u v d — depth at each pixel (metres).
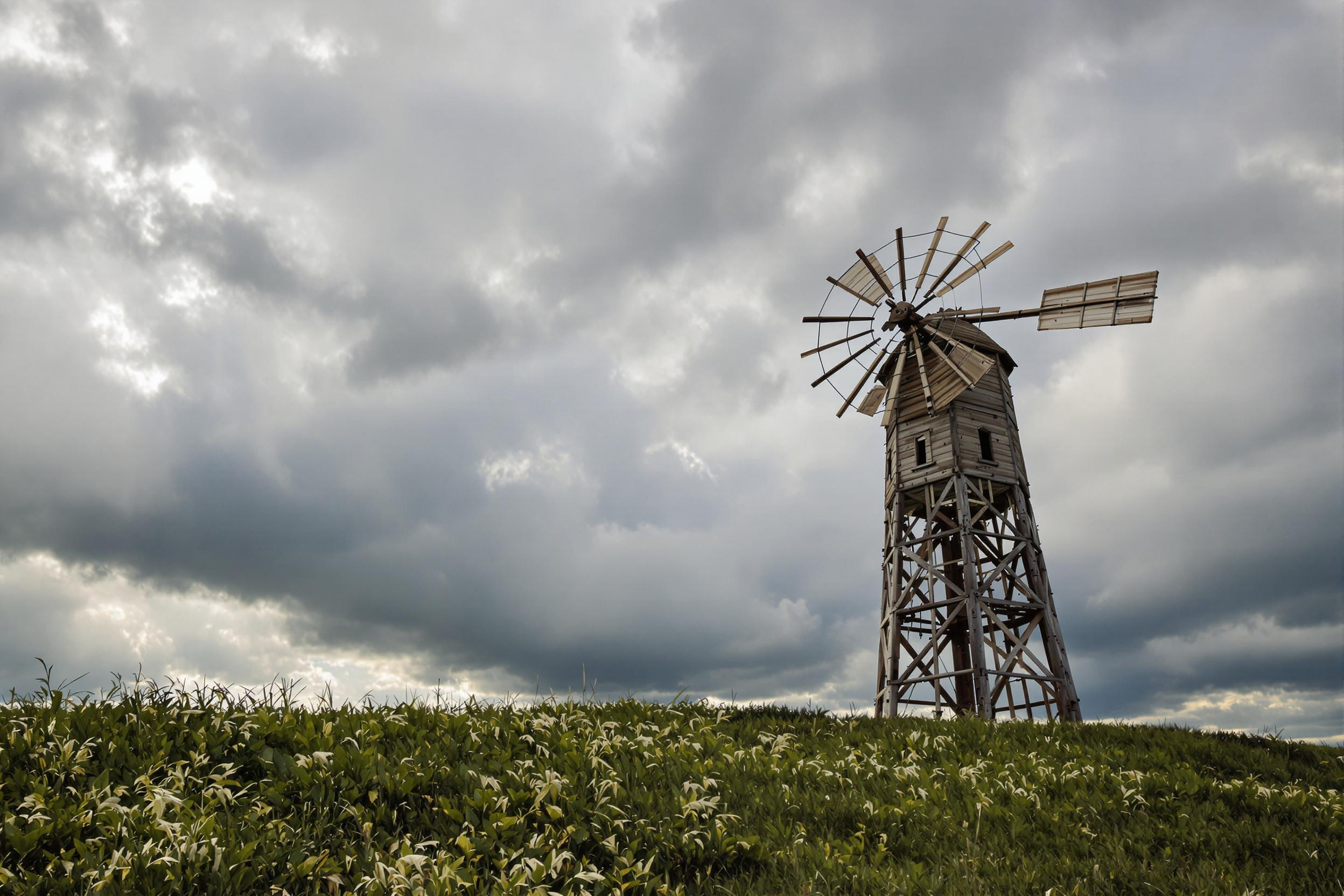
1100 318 30.97
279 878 5.38
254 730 7.82
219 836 5.64
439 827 6.60
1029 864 7.39
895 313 32.31
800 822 8.17
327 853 5.70
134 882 5.01
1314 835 8.89
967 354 29.97
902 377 31.97
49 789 6.18
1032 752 12.13
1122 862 7.57
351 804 6.77
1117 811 9.29
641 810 7.52
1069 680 27.14
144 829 5.71
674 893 6.14
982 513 29.64
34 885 4.95
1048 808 9.30
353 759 7.29
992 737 13.17
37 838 5.41
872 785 9.66
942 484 29.30
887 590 30.27
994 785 9.94
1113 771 11.31
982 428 30.00
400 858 5.86
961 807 8.98
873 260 34.19
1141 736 14.14
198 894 5.11
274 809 6.55
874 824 8.23
